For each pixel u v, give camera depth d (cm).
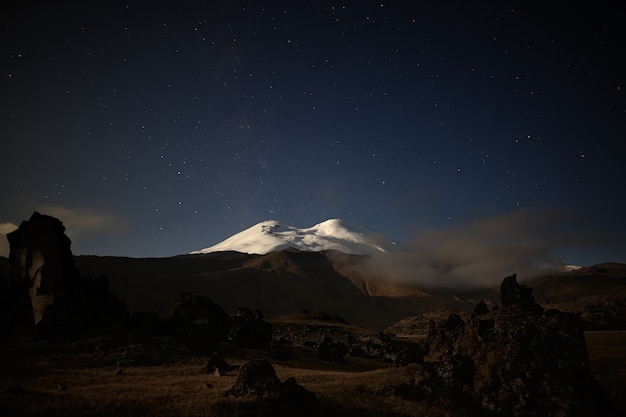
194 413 2578
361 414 3070
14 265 5544
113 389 3095
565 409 3469
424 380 3672
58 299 5288
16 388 2752
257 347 6544
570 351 3806
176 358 4897
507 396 3562
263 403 2711
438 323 5231
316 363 6106
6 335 4975
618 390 4622
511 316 4150
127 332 5600
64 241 5803
